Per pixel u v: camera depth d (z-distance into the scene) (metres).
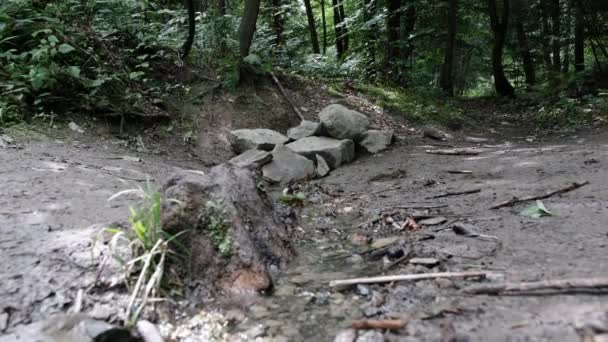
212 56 8.52
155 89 7.17
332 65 11.02
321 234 3.65
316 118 8.35
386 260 2.96
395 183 5.44
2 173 3.81
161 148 6.30
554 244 2.79
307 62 10.70
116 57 6.96
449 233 3.33
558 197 3.96
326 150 6.53
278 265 2.90
